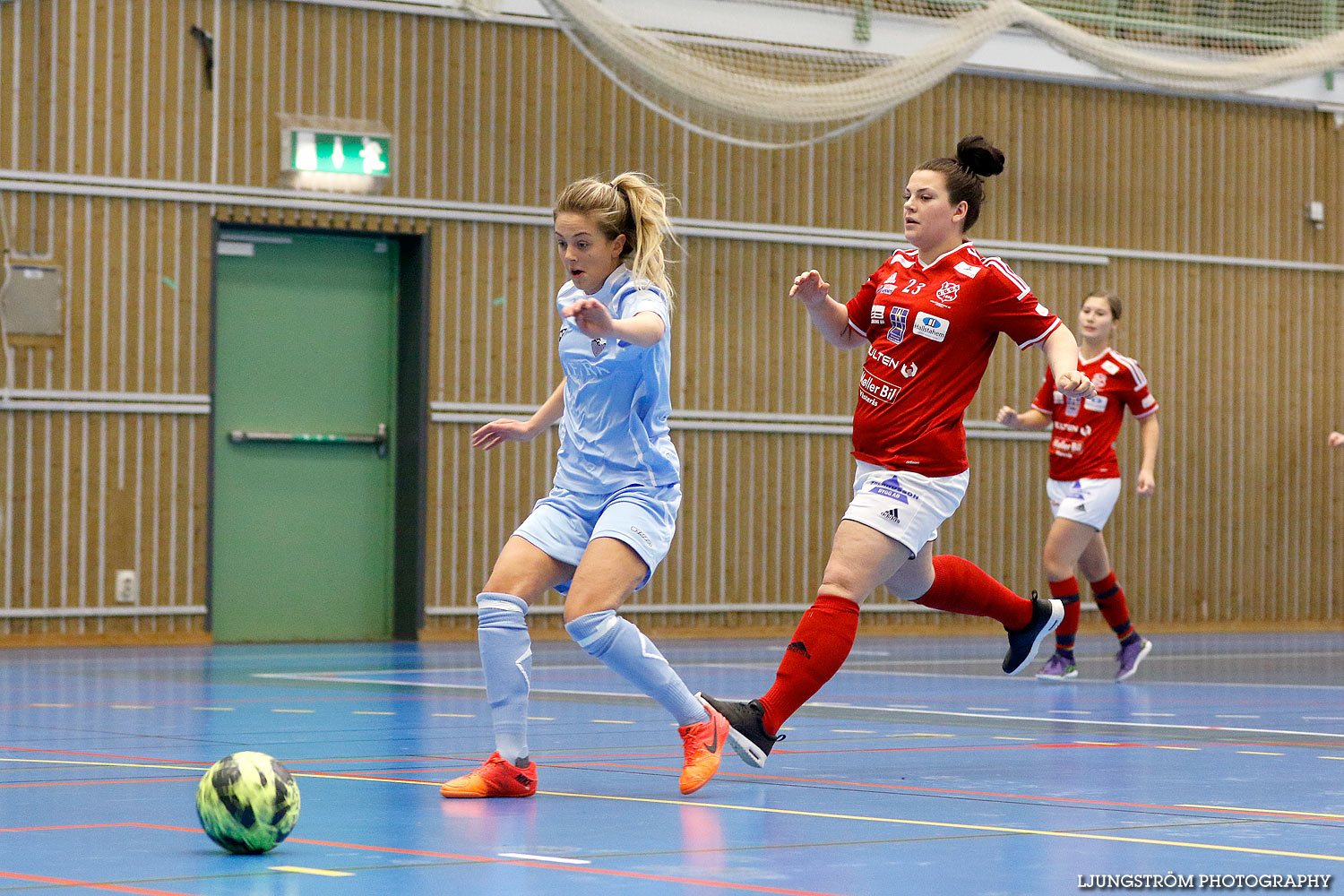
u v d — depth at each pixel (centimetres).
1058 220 2203
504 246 1916
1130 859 415
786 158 2052
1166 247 2270
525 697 558
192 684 1162
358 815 498
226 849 421
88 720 853
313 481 1886
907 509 653
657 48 1789
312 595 1884
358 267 1902
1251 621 2317
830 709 967
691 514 2006
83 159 1739
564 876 386
